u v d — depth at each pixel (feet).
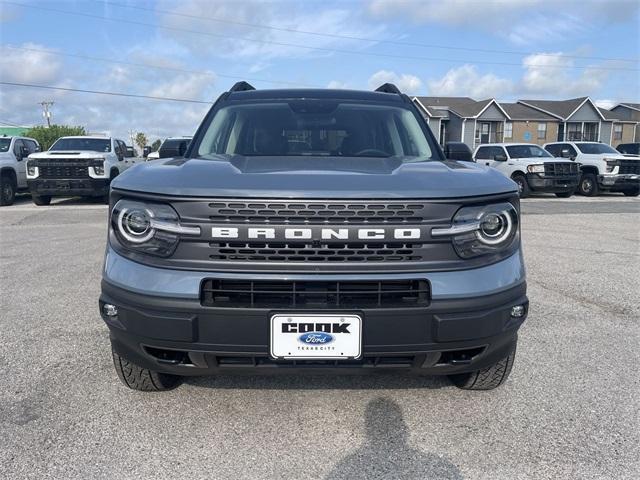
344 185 8.03
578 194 63.67
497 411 10.00
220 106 13.20
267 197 7.80
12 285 19.07
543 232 32.94
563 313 16.14
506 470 8.19
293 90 13.91
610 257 24.91
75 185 47.55
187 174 8.55
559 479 7.97
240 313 7.89
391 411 9.99
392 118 12.69
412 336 8.01
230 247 7.93
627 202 54.13
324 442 8.96
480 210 8.25
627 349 13.15
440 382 11.18
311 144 11.62
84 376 11.39
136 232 8.28
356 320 7.89
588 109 176.65
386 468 8.25
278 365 8.19
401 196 7.90
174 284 7.98
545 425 9.50
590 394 10.70
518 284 8.53
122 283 8.30
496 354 8.89
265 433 9.22
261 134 11.93
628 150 75.66
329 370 8.20
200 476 8.03
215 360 8.29
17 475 7.96
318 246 7.87
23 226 34.68
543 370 11.87
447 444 8.90
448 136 179.32
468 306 8.05
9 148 51.85
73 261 23.36
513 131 173.06
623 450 8.71
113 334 8.71
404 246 7.99
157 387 10.43
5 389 10.75
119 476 8.00
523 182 58.59
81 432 9.19
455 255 8.14
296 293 7.92
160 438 9.04
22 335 13.89
